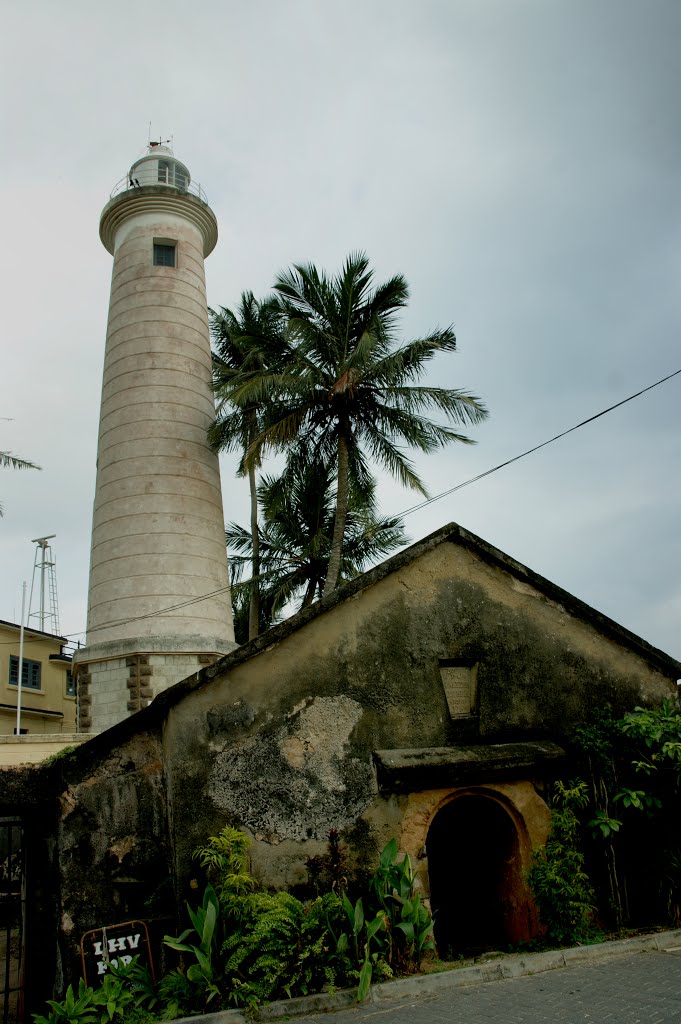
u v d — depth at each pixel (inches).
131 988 287.6
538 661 389.4
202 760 319.3
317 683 343.9
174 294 965.2
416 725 354.9
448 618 378.9
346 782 333.7
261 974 273.1
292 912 287.1
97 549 884.0
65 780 323.6
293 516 983.6
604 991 267.3
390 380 795.4
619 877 356.2
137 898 315.0
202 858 305.7
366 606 364.8
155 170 1047.6
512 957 311.3
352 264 825.5
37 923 317.1
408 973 297.1
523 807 352.8
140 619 831.1
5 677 1168.2
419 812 339.3
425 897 327.0
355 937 285.3
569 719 384.8
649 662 412.2
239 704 330.6
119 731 331.6
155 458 888.3
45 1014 304.2
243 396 791.1
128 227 1002.7
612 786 362.3
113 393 931.3
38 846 327.9
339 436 834.8
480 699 372.5
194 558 869.8
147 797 329.7
